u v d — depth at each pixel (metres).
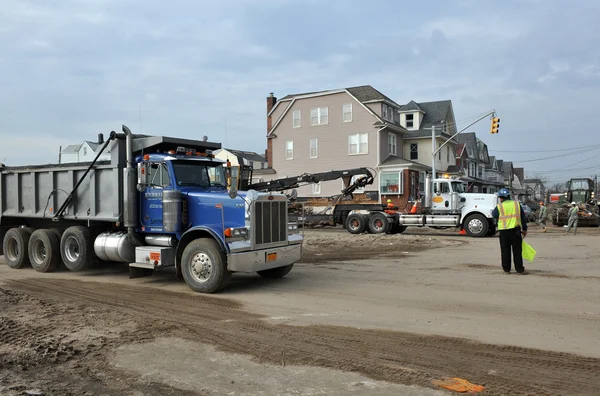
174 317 6.96
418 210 23.16
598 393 4.25
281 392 4.31
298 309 7.43
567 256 13.88
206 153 10.61
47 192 11.74
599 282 9.55
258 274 10.62
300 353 5.35
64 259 11.02
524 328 6.28
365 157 38.62
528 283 9.48
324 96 40.31
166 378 4.65
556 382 4.49
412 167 37.72
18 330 6.20
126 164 10.20
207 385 4.48
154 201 9.76
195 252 8.77
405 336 5.96
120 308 7.55
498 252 15.14
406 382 4.51
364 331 6.19
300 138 41.53
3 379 4.58
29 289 9.20
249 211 8.72
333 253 15.16
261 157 64.94
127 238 9.98
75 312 7.25
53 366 4.96
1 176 12.84
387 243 17.95
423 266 12.05
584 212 29.73
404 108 46.19
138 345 5.65
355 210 23.75
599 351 5.36
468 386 4.40
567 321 6.62
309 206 25.39
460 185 22.69
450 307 7.48
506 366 4.91
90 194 10.77
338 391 4.32
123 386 4.46
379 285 9.41
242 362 5.08
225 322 6.68
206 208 9.20
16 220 13.05
